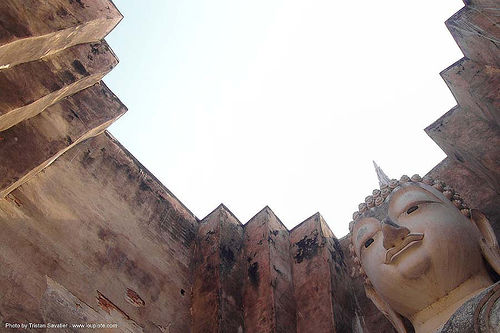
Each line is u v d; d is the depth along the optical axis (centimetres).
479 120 1016
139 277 882
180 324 892
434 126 1072
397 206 779
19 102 733
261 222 1082
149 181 1039
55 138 824
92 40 933
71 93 891
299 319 919
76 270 780
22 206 758
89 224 852
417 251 705
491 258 709
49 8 795
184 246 1030
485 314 563
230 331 873
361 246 798
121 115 975
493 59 897
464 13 901
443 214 739
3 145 744
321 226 1064
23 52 744
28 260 717
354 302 982
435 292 694
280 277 973
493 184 947
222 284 939
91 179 912
